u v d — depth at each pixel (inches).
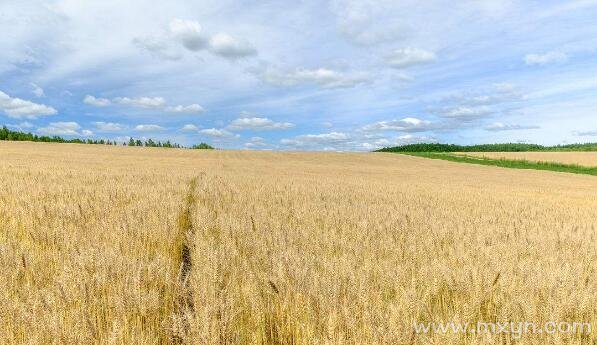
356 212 355.6
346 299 128.7
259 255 182.2
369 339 109.7
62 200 340.5
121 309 123.2
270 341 122.6
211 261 160.6
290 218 323.0
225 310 121.1
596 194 924.0
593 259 219.1
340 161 2674.7
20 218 266.1
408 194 645.3
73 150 2484.0
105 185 502.9
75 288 135.9
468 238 248.2
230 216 287.3
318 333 116.4
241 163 1993.1
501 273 156.9
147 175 749.3
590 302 131.6
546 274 157.2
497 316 127.2
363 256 199.8
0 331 109.7
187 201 405.1
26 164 1079.6
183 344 110.1
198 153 2765.7
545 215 457.7
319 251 204.5
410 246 215.0
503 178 1643.7
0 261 161.6
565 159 2967.5
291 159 2642.7
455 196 672.4
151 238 224.8
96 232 228.5
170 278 153.9
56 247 201.3
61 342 104.9
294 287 136.9
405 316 121.1
